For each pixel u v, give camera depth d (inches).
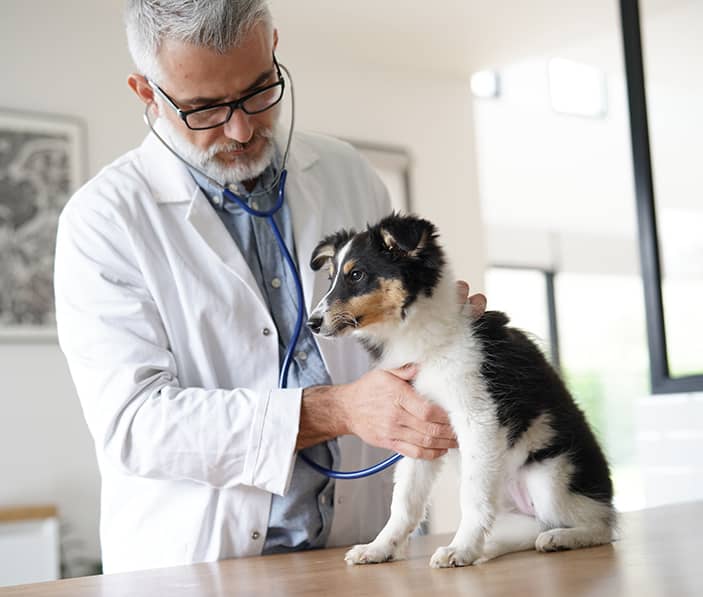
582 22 191.3
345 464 66.0
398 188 205.9
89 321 62.8
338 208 74.3
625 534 61.8
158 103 65.8
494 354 57.1
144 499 63.7
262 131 64.9
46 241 159.3
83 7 167.3
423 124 210.5
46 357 157.6
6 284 155.3
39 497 154.8
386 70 206.4
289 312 68.4
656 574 41.9
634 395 287.6
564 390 62.0
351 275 62.2
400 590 41.7
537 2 180.1
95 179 68.7
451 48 200.2
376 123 203.8
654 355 135.2
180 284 65.0
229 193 66.9
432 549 61.0
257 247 68.8
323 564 54.2
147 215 66.4
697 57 132.5
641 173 136.8
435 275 60.8
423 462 57.8
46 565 147.8
